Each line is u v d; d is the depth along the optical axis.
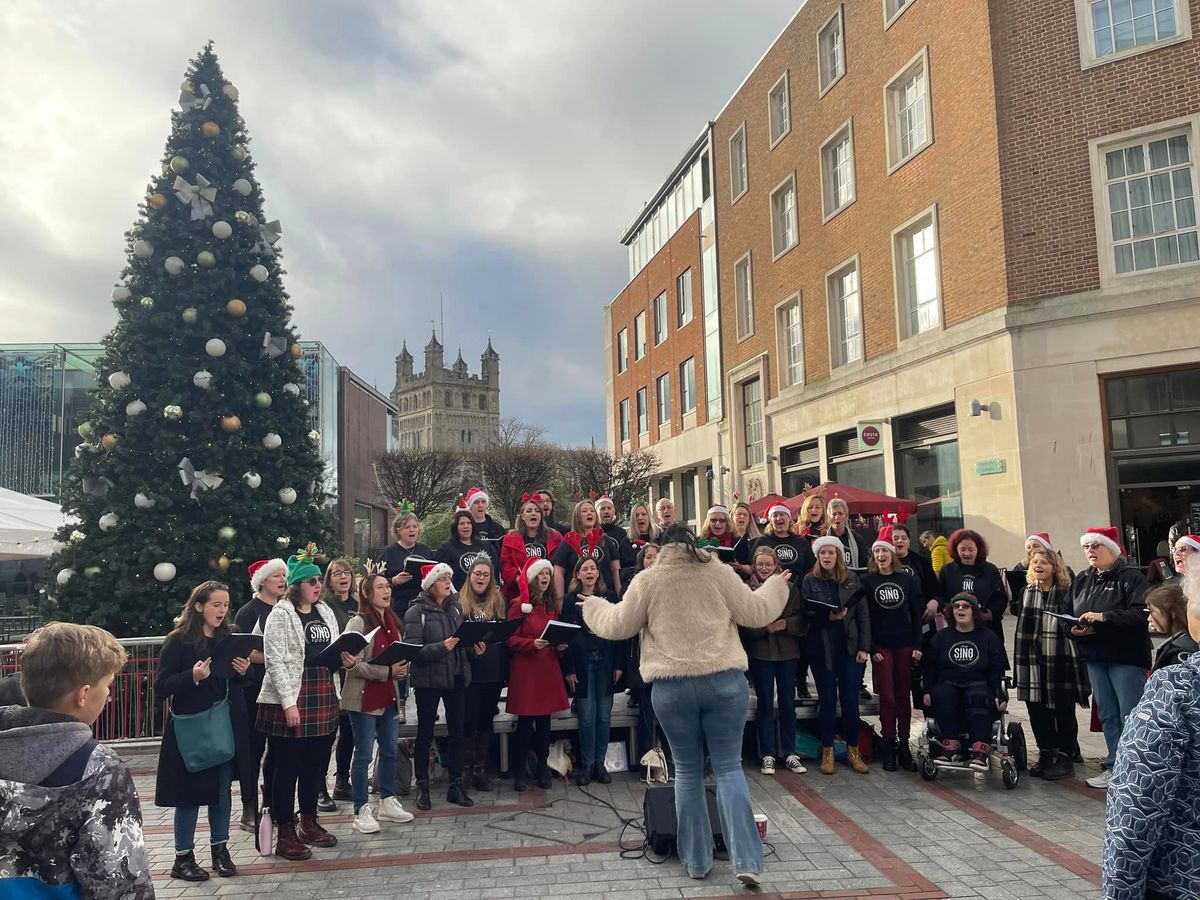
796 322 23.08
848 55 19.86
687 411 32.28
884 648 7.19
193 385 10.32
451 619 6.55
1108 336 13.24
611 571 8.12
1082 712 9.52
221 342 10.34
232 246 10.98
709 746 4.81
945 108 16.11
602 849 5.38
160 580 9.36
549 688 6.73
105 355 10.49
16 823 1.96
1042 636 6.92
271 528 10.32
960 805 6.17
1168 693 1.98
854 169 19.62
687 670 4.67
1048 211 14.01
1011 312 14.08
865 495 13.37
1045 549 7.01
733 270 27.02
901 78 17.81
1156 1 13.35
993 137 14.63
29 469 23.95
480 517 9.14
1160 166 13.26
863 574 7.53
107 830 2.03
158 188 10.84
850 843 5.37
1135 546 13.01
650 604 4.88
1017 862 4.99
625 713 7.33
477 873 5.01
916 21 17.09
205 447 10.07
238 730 5.13
